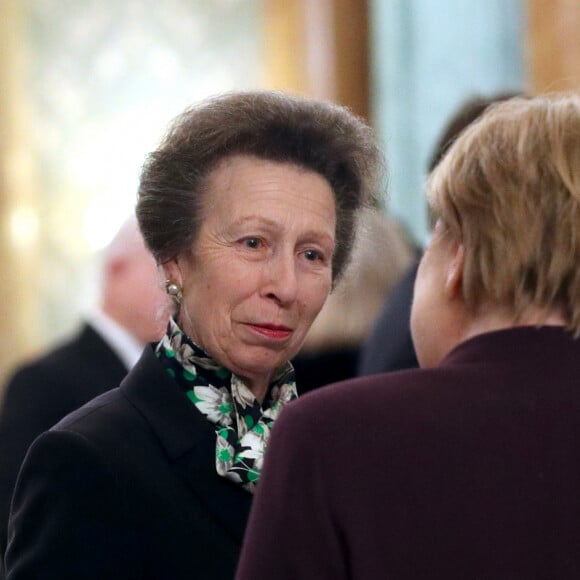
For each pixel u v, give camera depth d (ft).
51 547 18.58
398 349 29.45
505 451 15.48
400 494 15.31
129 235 35.60
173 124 20.76
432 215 18.11
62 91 88.79
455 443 15.49
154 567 19.11
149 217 20.59
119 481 19.12
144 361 20.89
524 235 16.33
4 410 33.32
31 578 18.44
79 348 34.63
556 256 16.24
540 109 17.15
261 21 88.33
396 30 75.82
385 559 15.17
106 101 89.30
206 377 20.47
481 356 16.28
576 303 16.28
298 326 20.43
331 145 20.68
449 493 15.31
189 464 19.85
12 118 87.51
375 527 15.24
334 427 15.60
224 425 20.22
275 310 20.01
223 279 19.98
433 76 73.77
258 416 20.52
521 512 15.29
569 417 15.70
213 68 89.45
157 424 20.02
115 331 35.17
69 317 88.17
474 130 17.42
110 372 34.35
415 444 15.48
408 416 15.64
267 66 87.51
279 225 19.97
